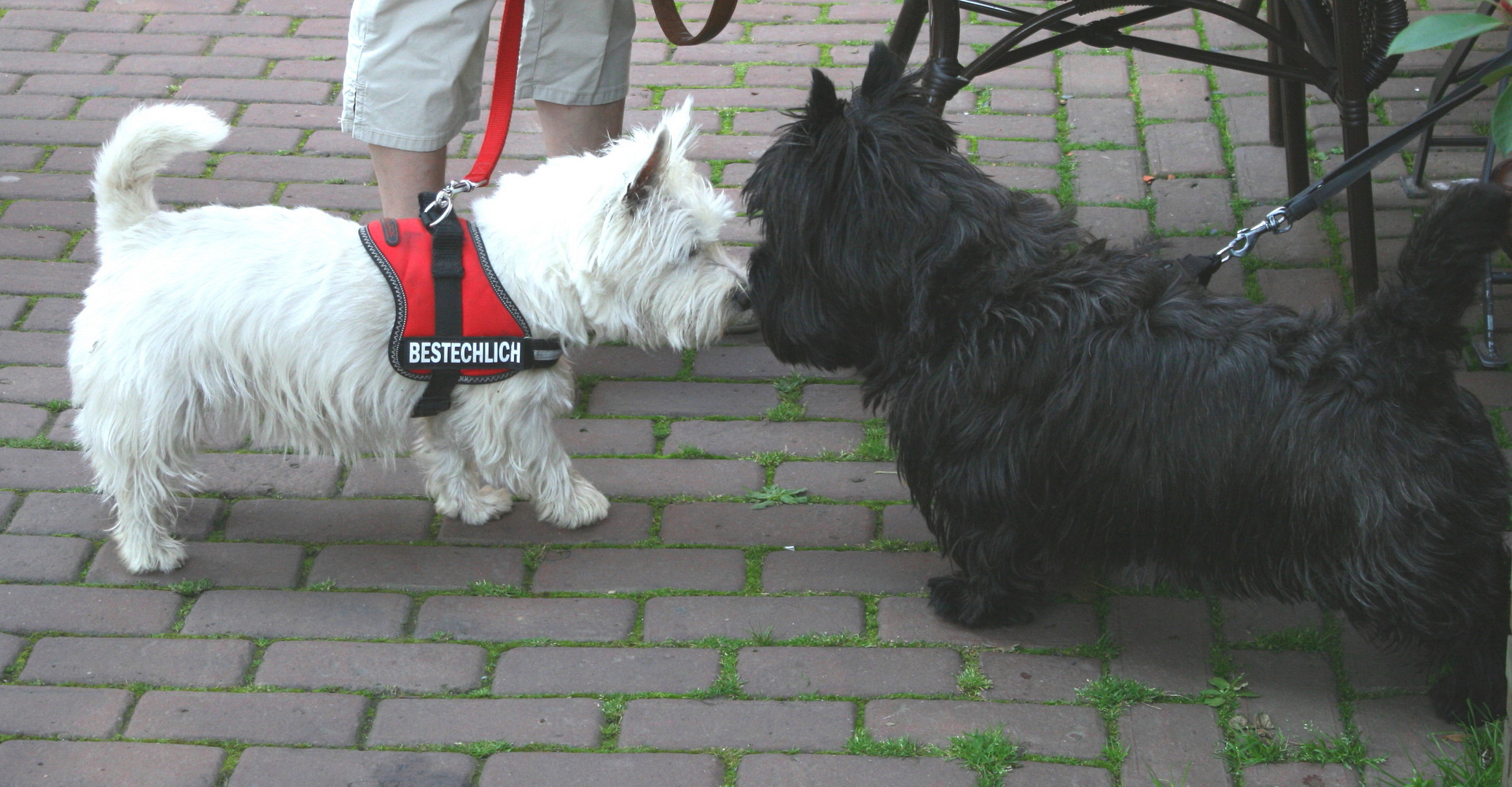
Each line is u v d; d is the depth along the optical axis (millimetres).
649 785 2342
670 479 3207
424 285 2621
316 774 2361
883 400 2684
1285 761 2381
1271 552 2346
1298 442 2238
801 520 3062
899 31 4023
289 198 4195
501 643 2691
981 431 2434
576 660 2641
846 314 2498
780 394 3533
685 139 2926
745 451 3311
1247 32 5012
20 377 3449
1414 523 2221
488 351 2670
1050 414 2373
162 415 2613
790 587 2850
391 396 2707
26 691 2535
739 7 5422
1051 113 4656
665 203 2715
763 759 2395
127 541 2812
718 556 2943
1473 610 2309
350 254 2641
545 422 2855
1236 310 2402
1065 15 3592
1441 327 2172
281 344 2592
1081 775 2354
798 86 4828
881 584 2855
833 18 5309
